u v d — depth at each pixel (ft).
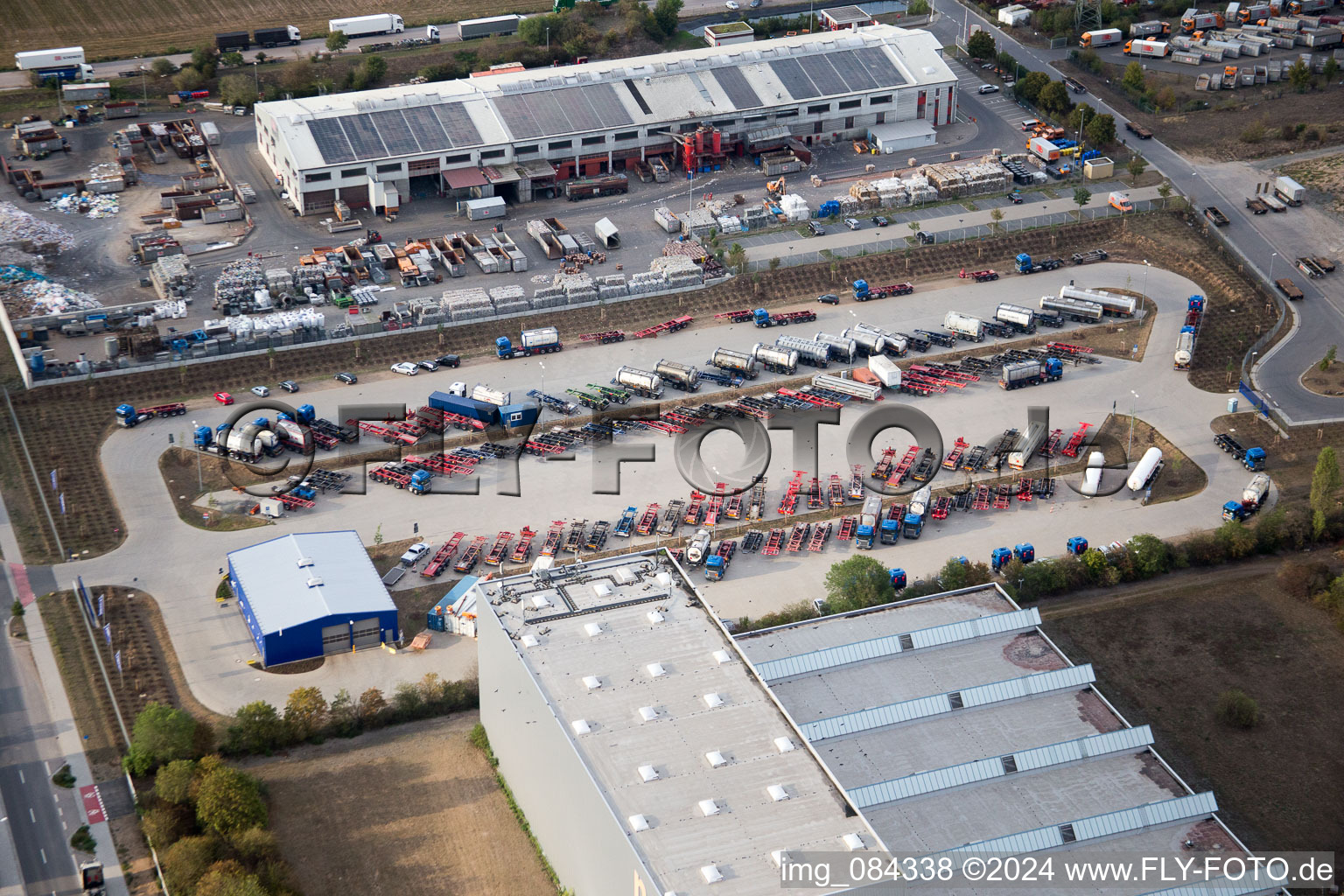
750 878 431.84
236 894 461.78
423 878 499.92
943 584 625.00
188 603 633.20
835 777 468.34
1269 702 578.66
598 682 505.25
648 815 452.35
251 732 547.49
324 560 632.38
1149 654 604.49
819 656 541.75
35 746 552.82
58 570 651.66
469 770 549.54
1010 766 498.28
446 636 620.49
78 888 493.77
